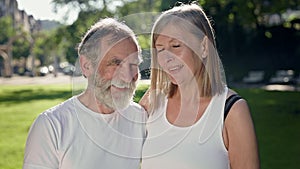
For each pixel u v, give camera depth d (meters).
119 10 31.34
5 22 60.59
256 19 28.33
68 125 2.44
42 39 57.53
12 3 62.91
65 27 37.72
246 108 2.61
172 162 2.63
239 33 31.58
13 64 62.75
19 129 12.77
